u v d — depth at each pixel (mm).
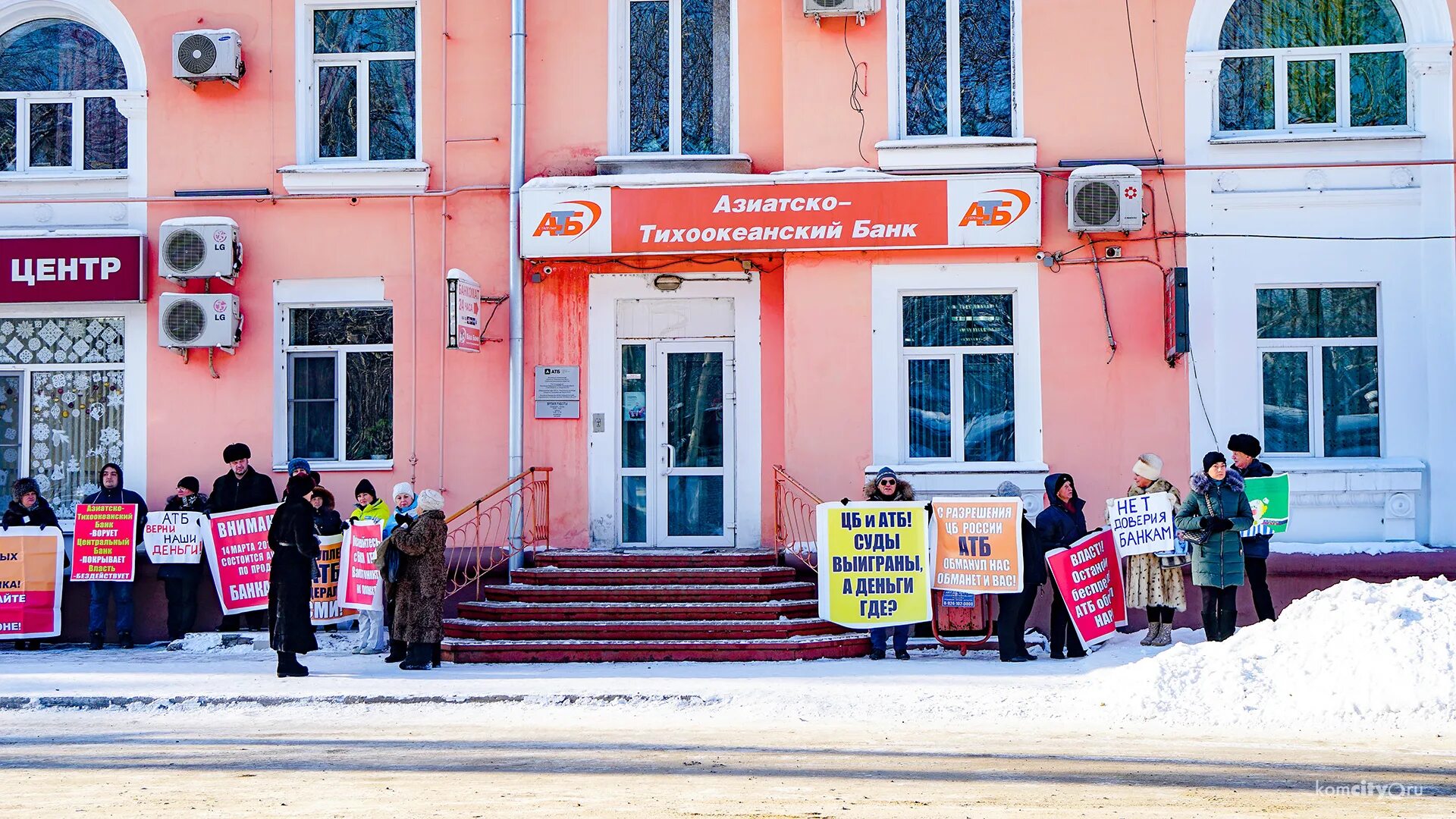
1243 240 13609
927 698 9797
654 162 14234
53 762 8000
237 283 14414
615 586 13070
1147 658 10055
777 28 14359
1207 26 13797
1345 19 13859
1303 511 13398
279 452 14375
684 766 7660
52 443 14617
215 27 14570
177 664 12102
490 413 14250
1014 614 11852
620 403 14422
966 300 13984
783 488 13766
